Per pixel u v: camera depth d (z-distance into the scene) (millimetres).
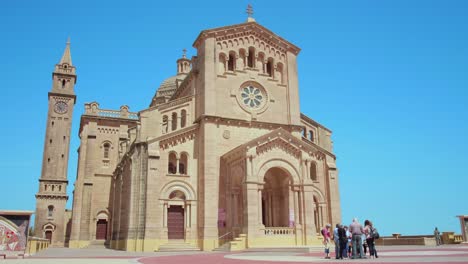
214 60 51281
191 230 45844
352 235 25641
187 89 57188
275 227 43375
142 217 43906
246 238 40812
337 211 50875
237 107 51250
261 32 55344
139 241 43250
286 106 54688
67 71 82688
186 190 46906
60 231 72250
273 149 44812
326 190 51656
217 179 47250
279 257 28766
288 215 44594
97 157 69062
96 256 32938
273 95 54250
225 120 49500
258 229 41312
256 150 43812
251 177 42344
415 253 28297
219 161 48031
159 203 44875
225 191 47031
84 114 69875
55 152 77000
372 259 23781
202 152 47906
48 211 72688
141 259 28094
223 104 50531
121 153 63594
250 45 54438
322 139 58219
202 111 49625
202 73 51000
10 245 29922
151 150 45875
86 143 68500
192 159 48188
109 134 70750
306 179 45062
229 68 53406
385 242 49344
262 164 43812
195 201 46969
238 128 50219
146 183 44688
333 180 51844
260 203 42469
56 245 71375
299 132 53812
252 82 53312
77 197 65375
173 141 47656
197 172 48125
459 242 47781
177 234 45750
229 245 40625
